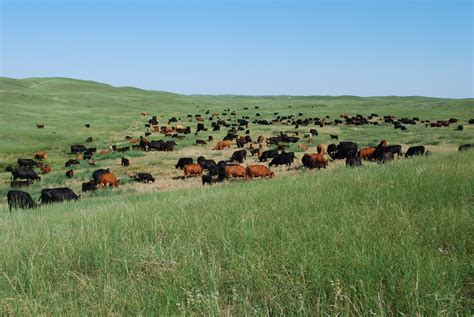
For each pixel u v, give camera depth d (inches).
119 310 140.2
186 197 455.2
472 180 319.9
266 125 2615.7
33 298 150.3
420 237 184.4
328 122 2650.1
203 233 223.0
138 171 1242.0
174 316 128.0
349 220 218.2
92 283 165.3
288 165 1157.1
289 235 196.5
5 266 194.7
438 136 1678.2
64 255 198.7
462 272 145.7
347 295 133.3
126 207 360.8
